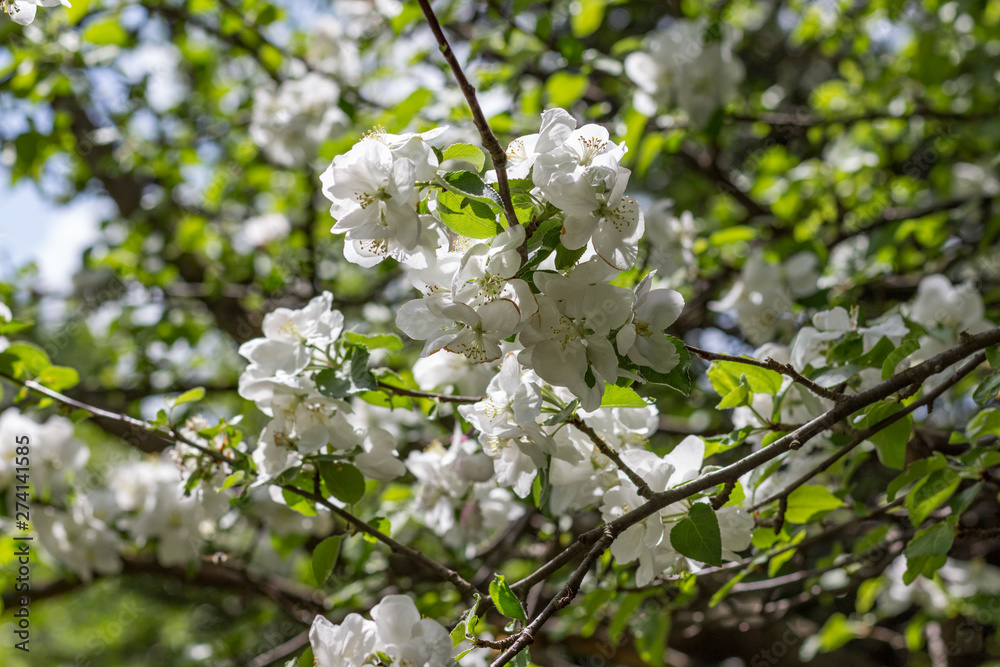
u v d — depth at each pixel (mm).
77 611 8062
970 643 5051
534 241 1625
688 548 1755
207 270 5336
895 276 3955
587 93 4617
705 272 4035
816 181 4711
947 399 3258
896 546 3096
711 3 5035
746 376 2229
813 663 6102
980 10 4746
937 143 4996
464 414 1957
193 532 3635
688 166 5133
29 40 4168
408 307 1686
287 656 3811
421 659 1904
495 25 4484
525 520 3418
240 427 2582
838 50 5969
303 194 5156
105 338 5625
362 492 2230
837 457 2150
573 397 1934
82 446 3457
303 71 4555
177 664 4801
